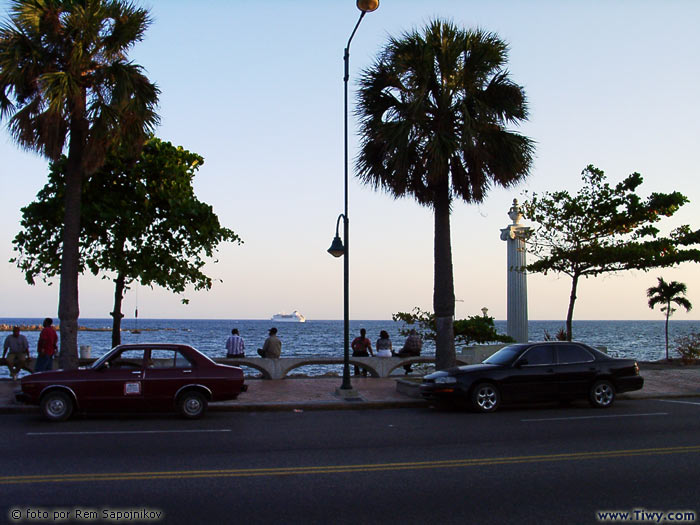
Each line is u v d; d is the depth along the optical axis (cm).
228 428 1140
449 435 1060
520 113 1564
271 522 575
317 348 6309
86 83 1493
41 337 1584
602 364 1466
